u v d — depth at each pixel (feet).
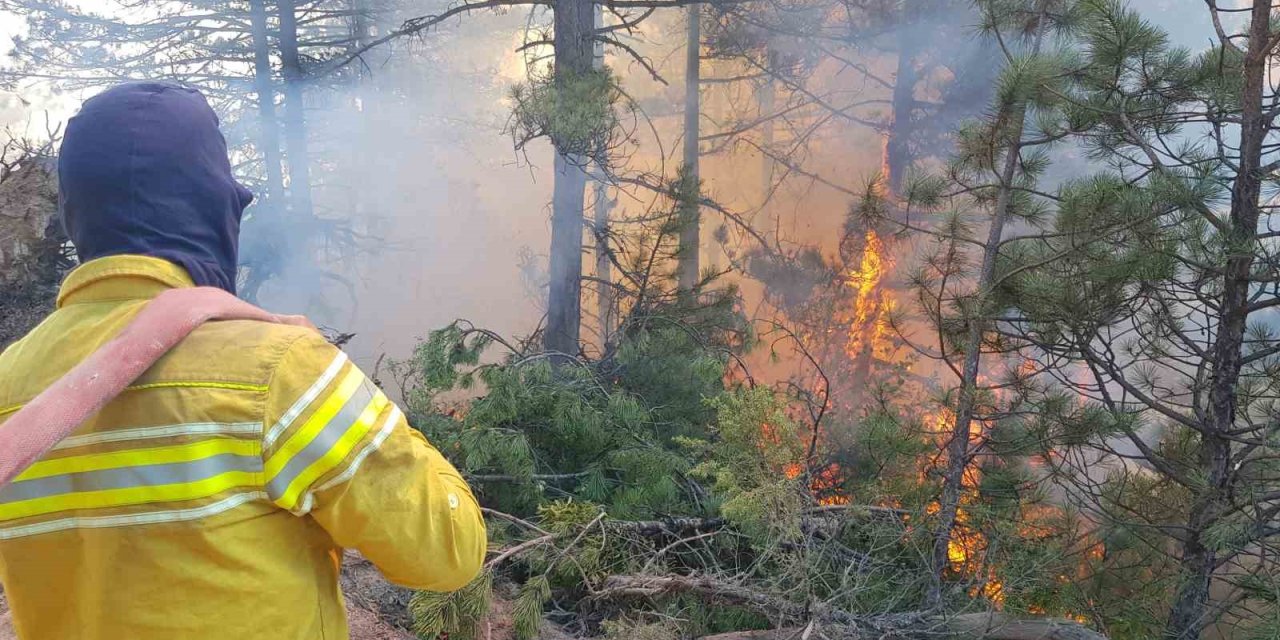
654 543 13.01
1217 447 12.64
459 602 9.27
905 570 12.12
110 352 2.80
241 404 2.96
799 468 11.44
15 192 18.71
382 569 3.45
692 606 10.97
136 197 3.24
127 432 2.88
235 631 2.96
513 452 14.53
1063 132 12.26
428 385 17.34
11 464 2.46
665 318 22.91
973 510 12.12
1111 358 13.12
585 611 11.83
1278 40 10.93
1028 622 10.79
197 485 2.88
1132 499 14.49
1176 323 13.61
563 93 23.03
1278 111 11.26
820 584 11.47
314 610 3.27
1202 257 11.73
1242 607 12.17
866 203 13.78
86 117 3.32
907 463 14.17
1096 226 11.66
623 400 16.20
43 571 3.04
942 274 13.25
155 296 3.21
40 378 3.09
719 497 13.67
